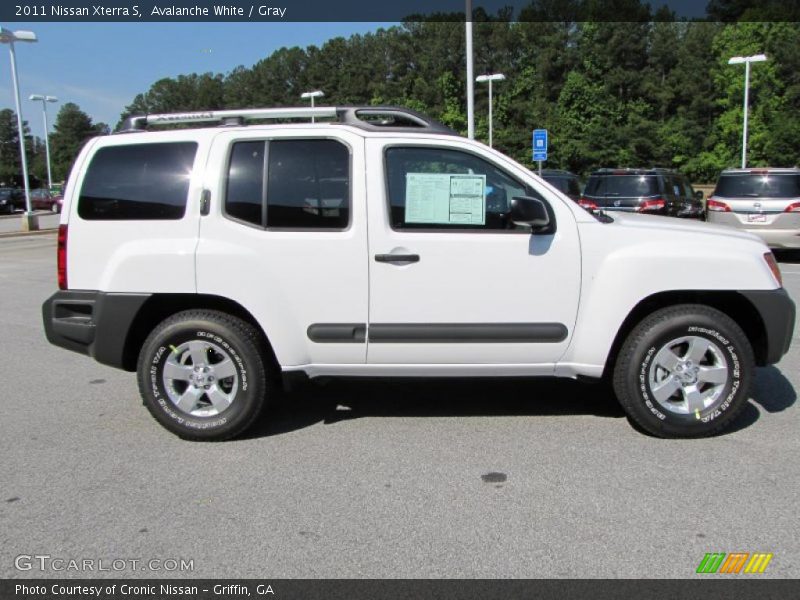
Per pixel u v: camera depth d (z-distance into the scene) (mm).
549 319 4367
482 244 4301
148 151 4461
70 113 116062
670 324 4285
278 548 3193
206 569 3039
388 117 4621
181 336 4426
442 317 4359
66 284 4551
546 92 62031
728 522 3348
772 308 4332
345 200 4332
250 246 4352
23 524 3438
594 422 4762
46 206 48312
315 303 4367
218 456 4270
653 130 53188
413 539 3248
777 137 42531
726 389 4352
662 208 12477
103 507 3605
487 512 3490
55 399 5488
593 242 4316
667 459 4098
